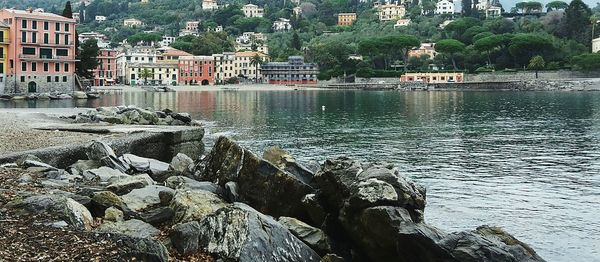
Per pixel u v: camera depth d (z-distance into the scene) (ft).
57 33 479.82
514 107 399.85
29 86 467.52
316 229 66.08
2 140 125.59
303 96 589.73
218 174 84.02
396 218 60.64
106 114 216.95
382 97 566.36
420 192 69.62
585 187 125.29
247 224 56.85
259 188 77.25
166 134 136.46
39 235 52.34
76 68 540.11
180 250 57.00
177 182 82.38
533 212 103.76
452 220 98.17
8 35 452.35
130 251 50.08
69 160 106.42
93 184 80.74
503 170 146.51
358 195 63.67
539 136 221.87
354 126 260.21
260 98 538.88
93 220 63.00
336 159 73.87
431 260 57.31
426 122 281.95
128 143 123.44
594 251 82.69
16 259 45.88
